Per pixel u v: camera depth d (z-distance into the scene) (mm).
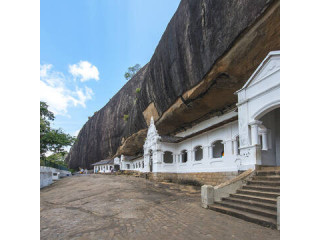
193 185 16375
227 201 7855
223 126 13961
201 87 14625
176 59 17312
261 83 9062
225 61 11906
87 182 18203
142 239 4887
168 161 22469
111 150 51125
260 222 5625
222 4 11281
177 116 20297
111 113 53594
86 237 5137
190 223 6023
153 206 8641
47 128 24172
